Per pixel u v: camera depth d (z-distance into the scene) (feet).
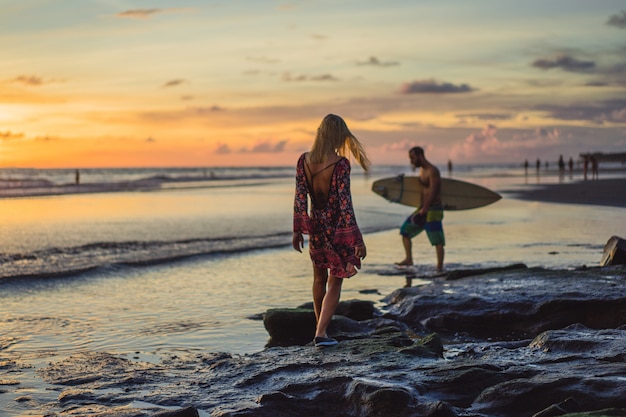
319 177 19.62
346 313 25.77
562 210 76.43
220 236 51.70
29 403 15.57
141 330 23.56
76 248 43.39
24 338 22.21
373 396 14.43
